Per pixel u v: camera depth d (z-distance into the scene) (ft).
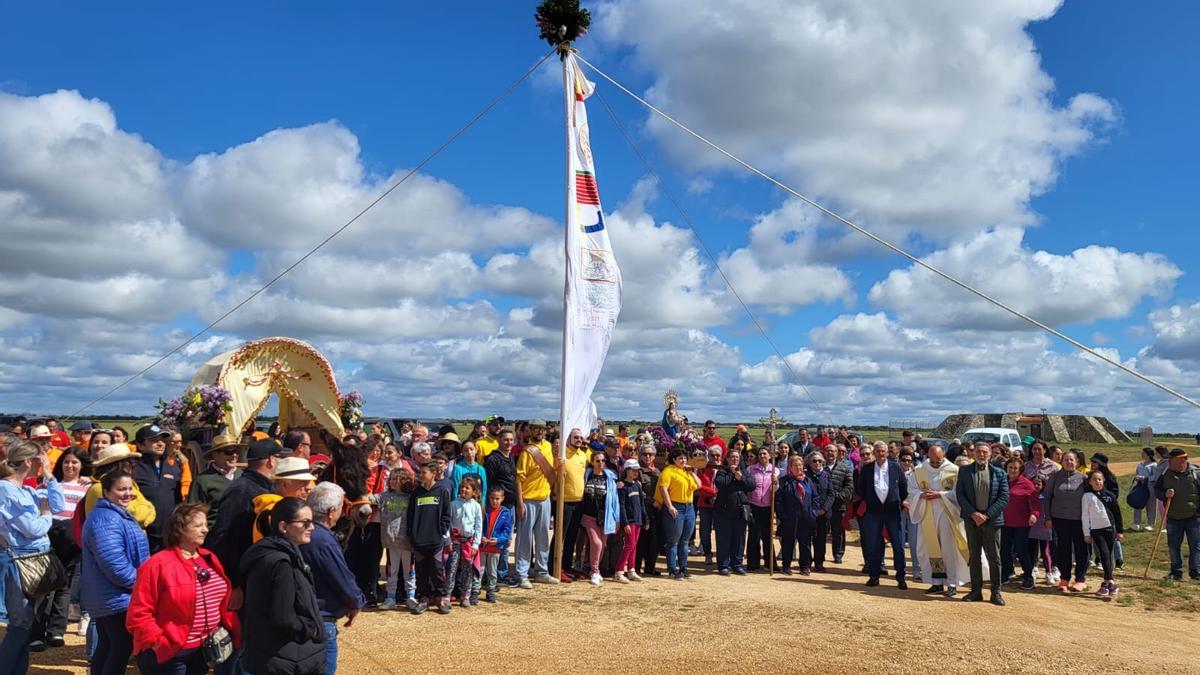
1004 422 199.62
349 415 50.14
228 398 41.60
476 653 27.81
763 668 27.09
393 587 34.32
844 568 48.83
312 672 16.87
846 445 59.62
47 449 33.94
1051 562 46.19
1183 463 45.96
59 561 22.94
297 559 16.85
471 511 34.88
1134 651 30.48
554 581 40.73
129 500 20.20
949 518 40.55
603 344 45.29
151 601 17.35
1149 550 56.08
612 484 41.68
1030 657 29.07
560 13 45.27
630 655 28.14
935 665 27.89
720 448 47.06
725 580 43.39
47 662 25.25
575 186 45.70
